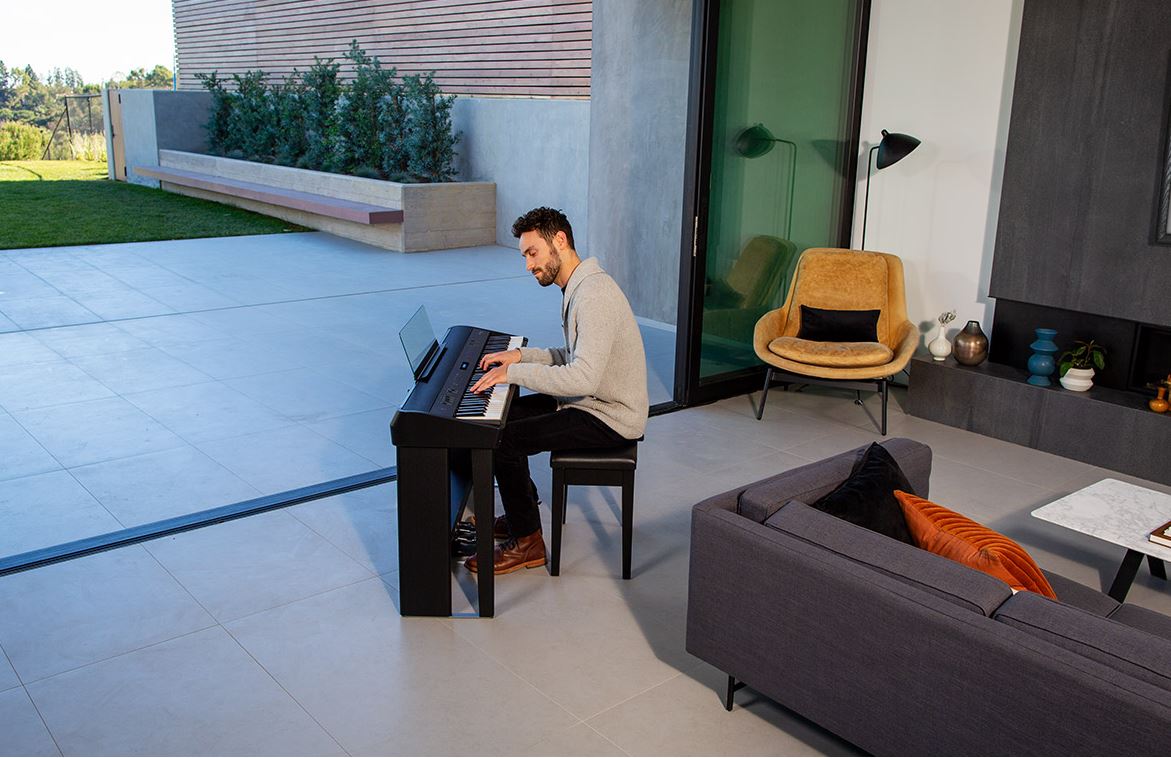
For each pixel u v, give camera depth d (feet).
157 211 40.73
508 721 8.35
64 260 30.04
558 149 32.14
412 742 8.04
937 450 15.62
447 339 11.91
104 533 11.77
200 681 8.82
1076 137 14.99
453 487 11.50
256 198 38.52
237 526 12.06
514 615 10.16
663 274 21.63
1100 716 5.76
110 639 9.48
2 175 52.37
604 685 8.93
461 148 36.42
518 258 32.53
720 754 7.98
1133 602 10.82
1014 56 16.44
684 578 11.06
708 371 17.88
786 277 18.99
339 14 43.24
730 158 16.98
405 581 9.91
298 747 7.94
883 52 18.33
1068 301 15.52
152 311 23.67
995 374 16.29
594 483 10.73
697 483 13.92
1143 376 15.44
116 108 51.13
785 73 17.44
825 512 8.00
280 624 9.84
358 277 28.58
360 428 15.81
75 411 16.25
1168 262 14.26
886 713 6.98
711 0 15.56
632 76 20.93
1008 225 16.06
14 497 12.75
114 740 7.97
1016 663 6.14
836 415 17.38
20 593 10.30
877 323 17.06
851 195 19.20
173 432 15.39
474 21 35.32
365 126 37.11
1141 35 14.06
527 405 11.25
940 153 17.74
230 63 53.72
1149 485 14.28
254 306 24.52
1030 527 12.78
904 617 6.73
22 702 8.44
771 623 7.71
